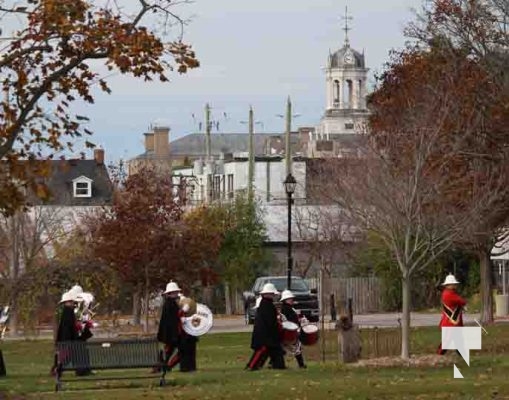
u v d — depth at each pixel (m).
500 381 49.78
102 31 41.09
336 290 136.88
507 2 94.25
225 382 51.97
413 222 64.19
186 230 106.88
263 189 185.62
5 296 91.88
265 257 147.38
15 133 41.78
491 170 76.88
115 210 106.00
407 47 100.69
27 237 117.94
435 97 79.88
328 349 75.00
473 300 132.75
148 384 52.38
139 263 105.06
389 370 57.31
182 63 42.34
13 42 41.38
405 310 62.47
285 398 45.22
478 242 96.50
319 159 143.12
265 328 58.81
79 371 54.53
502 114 83.75
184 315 58.94
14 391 51.16
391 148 69.25
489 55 92.12
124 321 116.06
